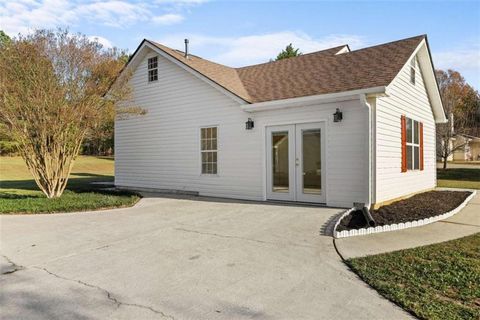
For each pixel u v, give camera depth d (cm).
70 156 1119
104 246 564
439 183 1784
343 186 879
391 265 446
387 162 920
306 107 945
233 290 380
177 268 454
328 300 353
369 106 838
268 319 315
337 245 546
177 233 644
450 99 2616
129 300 358
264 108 1010
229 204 981
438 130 2555
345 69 1026
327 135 905
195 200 1077
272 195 1024
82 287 394
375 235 612
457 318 307
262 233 632
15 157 3178
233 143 1112
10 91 969
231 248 541
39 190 1421
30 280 418
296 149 972
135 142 1434
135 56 1365
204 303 349
